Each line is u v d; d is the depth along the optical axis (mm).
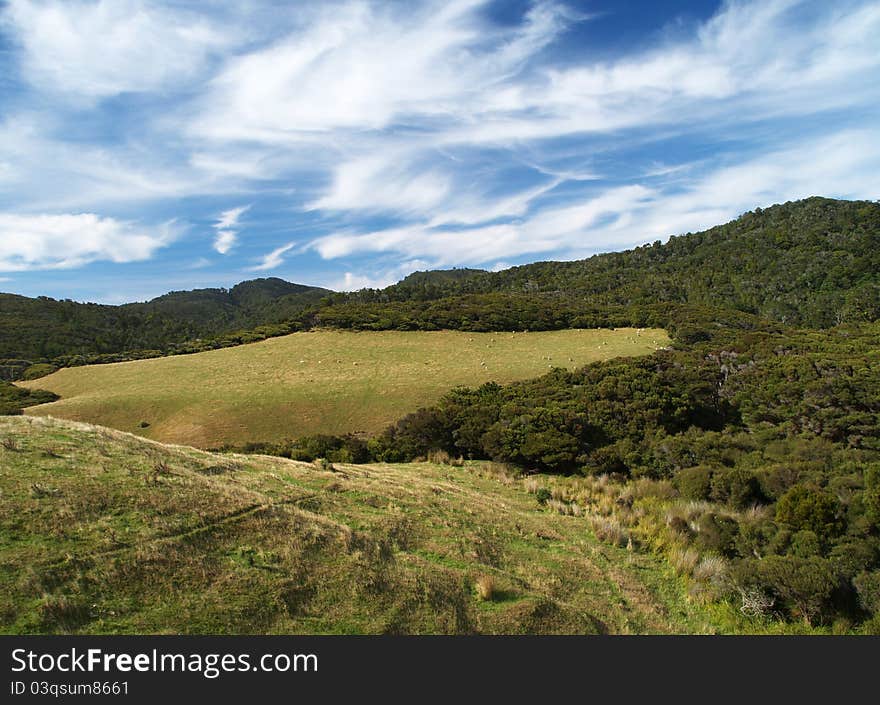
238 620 8266
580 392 41688
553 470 29250
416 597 10000
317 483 16375
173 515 10406
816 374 43969
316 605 9117
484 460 31516
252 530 10789
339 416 44812
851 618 12742
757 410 40750
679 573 15250
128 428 44781
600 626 11062
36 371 68438
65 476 10766
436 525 14531
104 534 9164
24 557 8070
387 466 26422
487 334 77625
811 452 30188
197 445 40469
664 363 51219
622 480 27516
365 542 11867
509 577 12070
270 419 44688
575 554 15031
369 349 69812
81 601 7672
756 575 13711
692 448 29953
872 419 35781
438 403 42656
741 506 21172
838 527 15906
